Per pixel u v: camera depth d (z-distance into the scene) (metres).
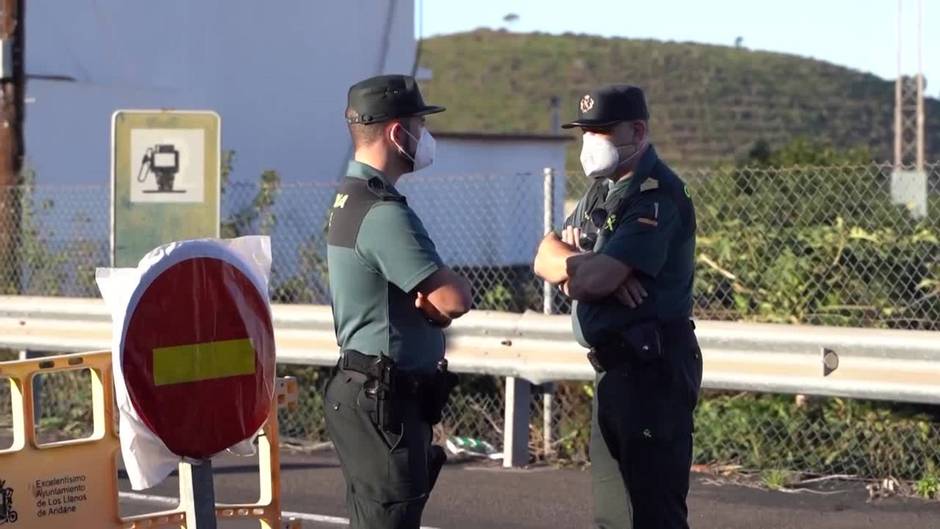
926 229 20.88
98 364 12.19
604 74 164.25
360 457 10.73
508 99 158.38
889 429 19.31
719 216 22.27
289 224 32.66
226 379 10.44
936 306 20.42
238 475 20.41
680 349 11.73
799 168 21.62
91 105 33.12
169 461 10.23
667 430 11.59
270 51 37.41
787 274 20.94
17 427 11.78
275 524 12.62
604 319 11.69
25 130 31.45
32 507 11.77
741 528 17.02
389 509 10.71
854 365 18.03
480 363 20.47
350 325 10.80
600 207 11.90
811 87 154.38
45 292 27.42
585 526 17.38
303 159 38.16
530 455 21.05
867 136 139.25
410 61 40.75
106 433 12.23
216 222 21.00
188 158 20.89
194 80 35.66
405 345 10.71
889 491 18.69
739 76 157.25
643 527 11.70
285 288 25.25
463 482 19.66
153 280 10.05
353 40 39.25
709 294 21.62
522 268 25.59
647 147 11.82
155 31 34.69
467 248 35.16
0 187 28.50
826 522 17.23
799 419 19.84
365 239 10.61
